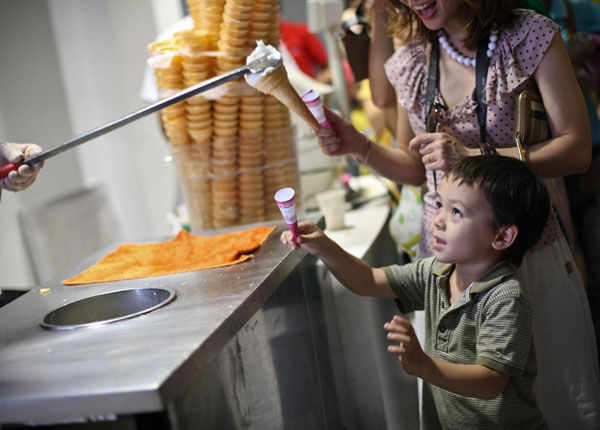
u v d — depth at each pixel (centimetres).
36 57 354
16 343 107
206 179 181
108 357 94
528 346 120
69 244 360
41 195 353
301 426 134
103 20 373
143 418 84
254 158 178
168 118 175
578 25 231
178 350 91
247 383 110
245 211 183
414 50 161
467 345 127
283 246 145
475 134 149
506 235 123
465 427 131
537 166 139
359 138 169
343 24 204
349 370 180
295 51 367
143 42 375
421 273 141
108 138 394
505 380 118
